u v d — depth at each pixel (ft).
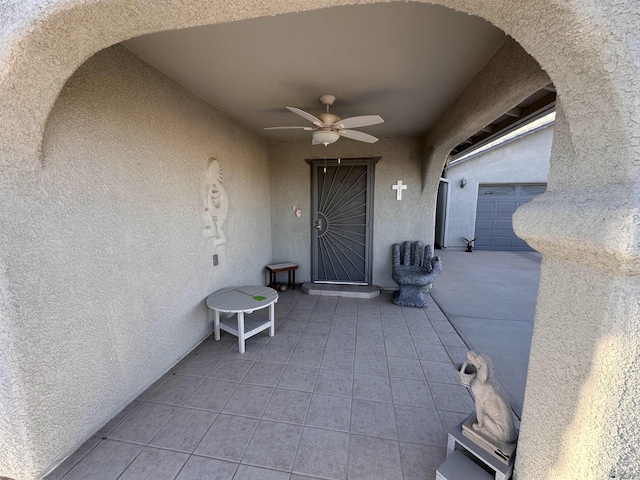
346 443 5.62
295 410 6.51
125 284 6.39
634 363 2.51
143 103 6.68
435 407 6.64
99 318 5.78
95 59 5.48
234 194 11.38
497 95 6.32
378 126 12.55
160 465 5.12
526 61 5.25
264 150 14.67
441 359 8.75
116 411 6.28
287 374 7.88
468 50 6.23
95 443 5.54
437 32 5.52
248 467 5.10
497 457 4.26
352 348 9.34
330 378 7.72
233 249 11.45
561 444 3.16
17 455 4.66
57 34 3.28
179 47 6.02
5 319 4.27
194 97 8.64
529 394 3.80
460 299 14.40
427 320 11.66
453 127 9.45
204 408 6.54
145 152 6.81
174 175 7.86
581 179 2.94
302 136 14.23
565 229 2.81
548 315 3.42
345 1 2.97
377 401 6.83
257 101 9.30
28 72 3.57
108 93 5.78
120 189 6.16
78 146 5.21
